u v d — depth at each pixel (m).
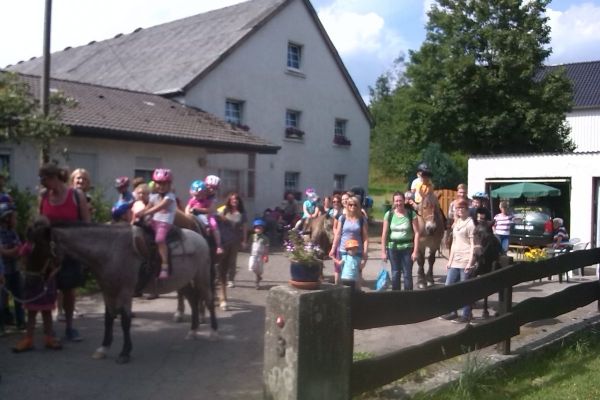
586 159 18.58
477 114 30.33
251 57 25.11
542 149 30.38
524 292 11.88
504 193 20.00
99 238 6.64
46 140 10.61
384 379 5.40
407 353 5.67
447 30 31.08
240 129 22.66
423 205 11.18
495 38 29.73
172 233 7.25
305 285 4.85
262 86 25.56
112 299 6.85
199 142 19.55
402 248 9.68
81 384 6.06
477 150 31.23
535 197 21.06
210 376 6.39
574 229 18.75
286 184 27.11
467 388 5.91
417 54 32.28
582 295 8.92
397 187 54.22
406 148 38.12
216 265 9.83
